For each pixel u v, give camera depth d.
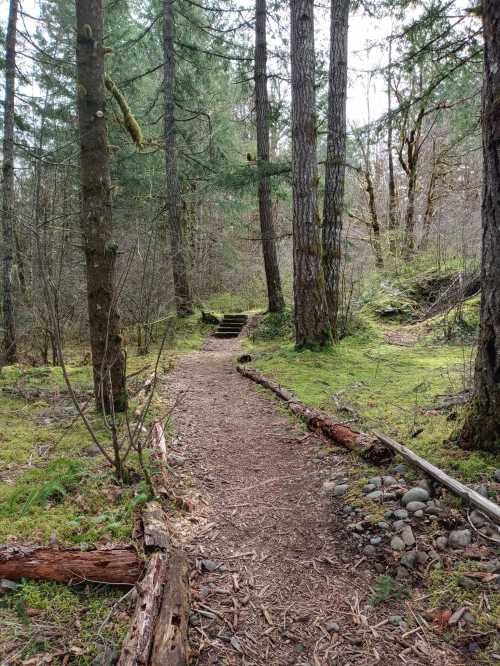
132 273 8.36
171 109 12.95
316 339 8.34
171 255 10.21
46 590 2.14
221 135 16.42
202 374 7.71
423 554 2.36
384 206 18.64
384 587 2.19
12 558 2.20
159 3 13.37
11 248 8.39
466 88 6.70
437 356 7.89
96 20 4.39
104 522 2.71
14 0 8.12
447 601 2.07
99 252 4.59
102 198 4.54
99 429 4.44
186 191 17.67
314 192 7.99
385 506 2.84
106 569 2.20
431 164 16.58
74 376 7.09
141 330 10.08
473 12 3.42
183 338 11.73
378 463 3.46
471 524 2.49
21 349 9.47
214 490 3.36
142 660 1.65
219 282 19.55
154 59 15.55
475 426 3.30
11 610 2.01
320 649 1.88
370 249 15.97
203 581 2.30
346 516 2.87
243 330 12.88
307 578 2.33
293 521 2.90
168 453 3.95
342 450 3.89
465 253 10.39
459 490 2.69
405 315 11.78
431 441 3.61
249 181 11.17
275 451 4.12
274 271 13.05
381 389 5.79
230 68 13.58
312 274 8.18
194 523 2.85
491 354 3.16
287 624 2.02
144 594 1.98
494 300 3.08
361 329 10.14
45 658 1.75
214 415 5.24
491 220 3.03
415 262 14.31
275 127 13.23
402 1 6.93
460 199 14.99
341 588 2.24
